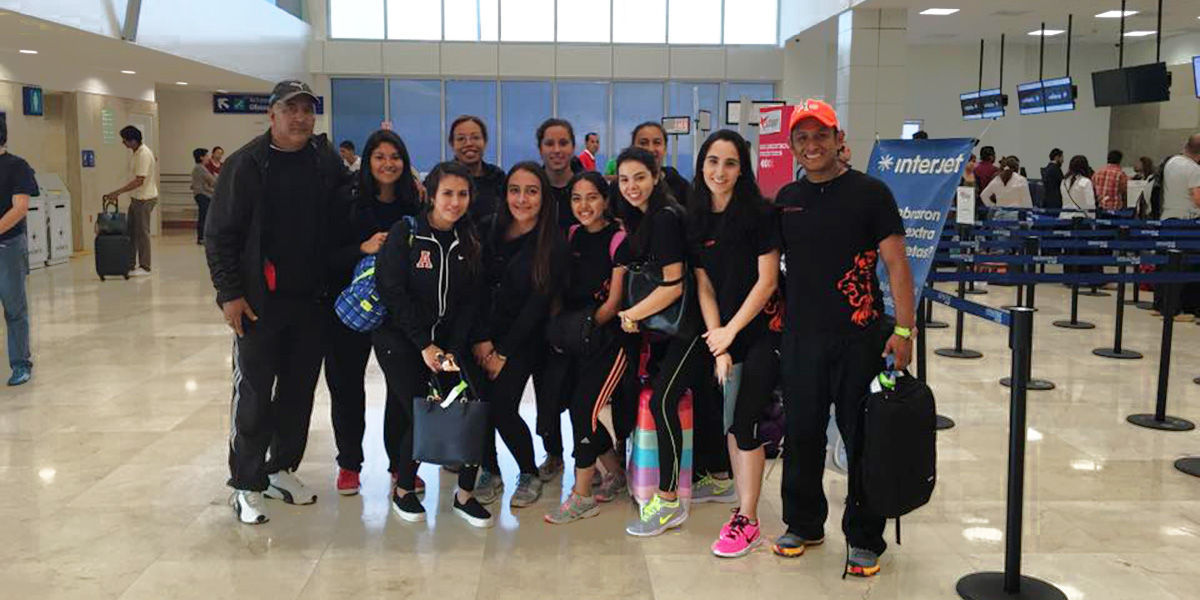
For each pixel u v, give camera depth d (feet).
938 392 21.91
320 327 14.03
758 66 70.03
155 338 27.61
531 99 71.05
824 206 11.36
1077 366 24.81
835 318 11.39
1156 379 23.25
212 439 17.58
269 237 13.30
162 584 11.48
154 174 43.16
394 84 70.18
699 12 70.44
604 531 13.28
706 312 12.41
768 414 16.28
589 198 13.11
